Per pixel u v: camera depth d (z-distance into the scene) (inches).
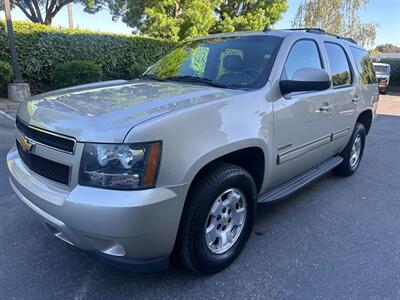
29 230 127.1
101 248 83.0
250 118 104.3
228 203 104.3
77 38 485.1
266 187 122.3
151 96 102.5
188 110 89.8
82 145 81.4
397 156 253.0
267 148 111.7
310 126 135.7
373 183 191.0
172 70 142.2
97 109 91.0
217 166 99.4
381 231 135.5
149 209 79.7
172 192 83.5
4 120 317.4
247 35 139.9
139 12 674.8
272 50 125.6
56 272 104.7
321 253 119.0
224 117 96.8
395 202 164.6
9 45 416.8
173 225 86.3
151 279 102.8
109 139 79.4
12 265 107.0
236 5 870.4
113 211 77.3
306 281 104.0
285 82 116.3
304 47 137.6
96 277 103.0
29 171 98.7
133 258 85.0
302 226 137.8
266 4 890.1
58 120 88.4
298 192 173.8
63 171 85.8
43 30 457.1
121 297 95.2
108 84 126.5
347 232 134.0
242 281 103.3
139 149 79.5
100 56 512.7
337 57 163.6
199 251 96.3
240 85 117.3
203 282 102.2
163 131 82.4
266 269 109.3
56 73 444.8
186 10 651.5
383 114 496.4
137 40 548.4
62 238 91.3
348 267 111.3
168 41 592.7
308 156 141.7
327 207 156.6
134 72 526.6
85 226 79.8
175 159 83.6
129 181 79.5
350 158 192.7
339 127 163.8
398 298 97.3
